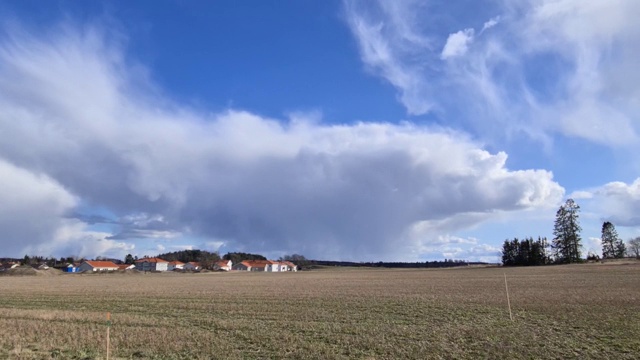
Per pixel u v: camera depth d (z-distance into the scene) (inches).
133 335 735.7
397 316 976.3
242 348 655.1
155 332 767.7
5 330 797.2
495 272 3491.6
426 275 3361.2
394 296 1432.1
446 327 827.4
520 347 645.3
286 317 972.6
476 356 601.3
